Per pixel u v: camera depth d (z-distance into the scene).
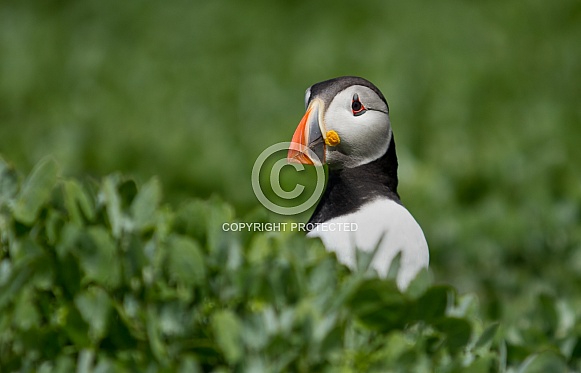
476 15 27.80
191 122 19.05
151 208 6.69
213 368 6.02
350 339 6.16
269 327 5.95
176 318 6.00
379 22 27.22
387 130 8.35
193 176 15.52
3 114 20.30
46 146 16.75
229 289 6.16
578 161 16.75
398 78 21.83
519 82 23.27
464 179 15.88
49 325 5.93
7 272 6.22
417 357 5.95
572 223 13.41
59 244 6.18
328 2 28.27
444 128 18.45
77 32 26.64
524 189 15.45
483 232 13.39
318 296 6.19
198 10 27.61
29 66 23.47
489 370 6.20
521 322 8.80
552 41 26.42
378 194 8.15
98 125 18.55
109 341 5.98
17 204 6.51
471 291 12.52
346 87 8.30
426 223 13.77
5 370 5.86
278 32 26.72
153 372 5.83
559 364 6.27
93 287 6.00
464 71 23.38
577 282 12.14
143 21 27.12
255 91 21.67
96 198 6.95
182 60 24.61
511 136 18.30
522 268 12.98
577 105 21.77
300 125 8.29
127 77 23.02
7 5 28.16
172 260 6.11
